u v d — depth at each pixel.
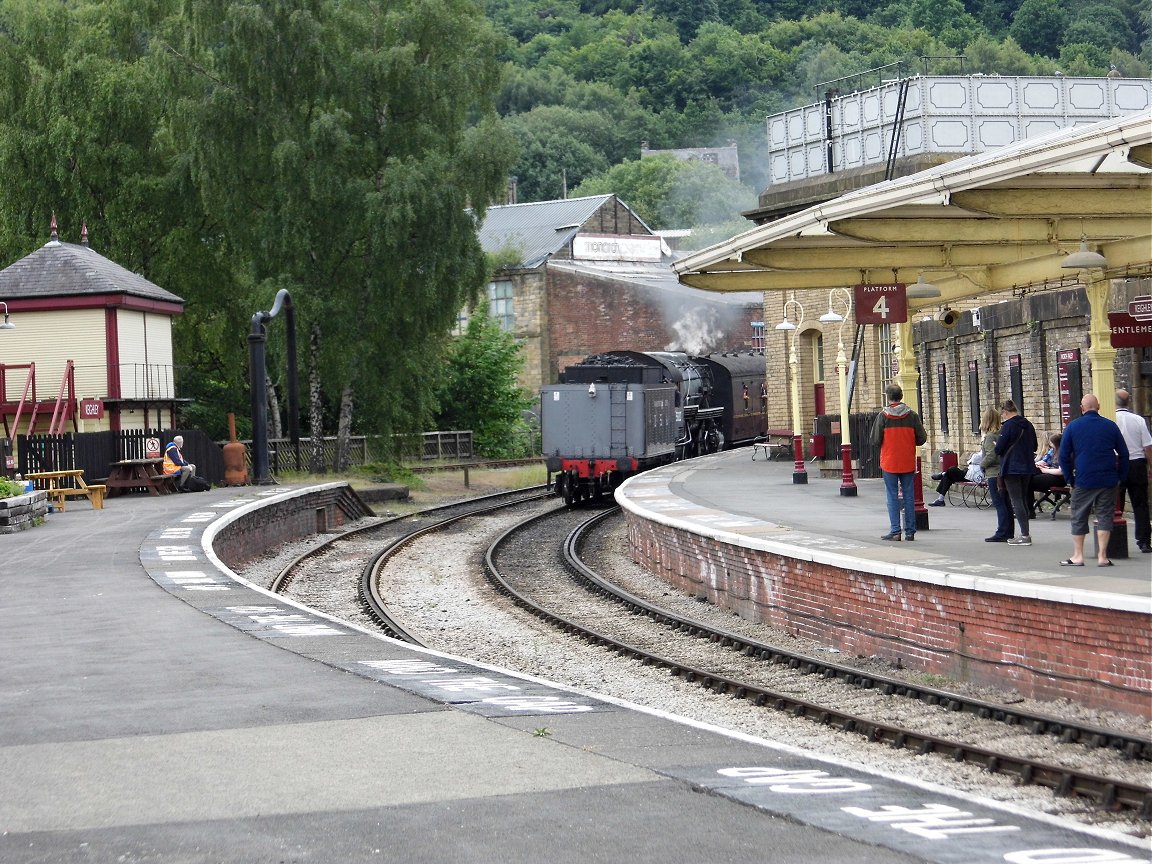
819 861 7.43
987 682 15.27
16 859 7.61
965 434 31.38
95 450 39.97
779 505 27.75
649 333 83.44
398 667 13.84
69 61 56.97
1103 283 19.84
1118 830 9.84
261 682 13.01
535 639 20.25
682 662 18.05
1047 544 19.25
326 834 8.00
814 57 150.62
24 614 18.20
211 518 30.72
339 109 53.09
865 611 17.67
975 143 44.22
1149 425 21.69
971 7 139.88
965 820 8.23
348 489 42.62
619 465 43.53
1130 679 13.26
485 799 8.75
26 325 45.00
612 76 169.00
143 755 10.05
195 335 60.53
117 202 57.50
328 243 54.19
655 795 8.84
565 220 91.38
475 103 57.25
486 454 71.50
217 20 53.69
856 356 39.44
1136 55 120.44
